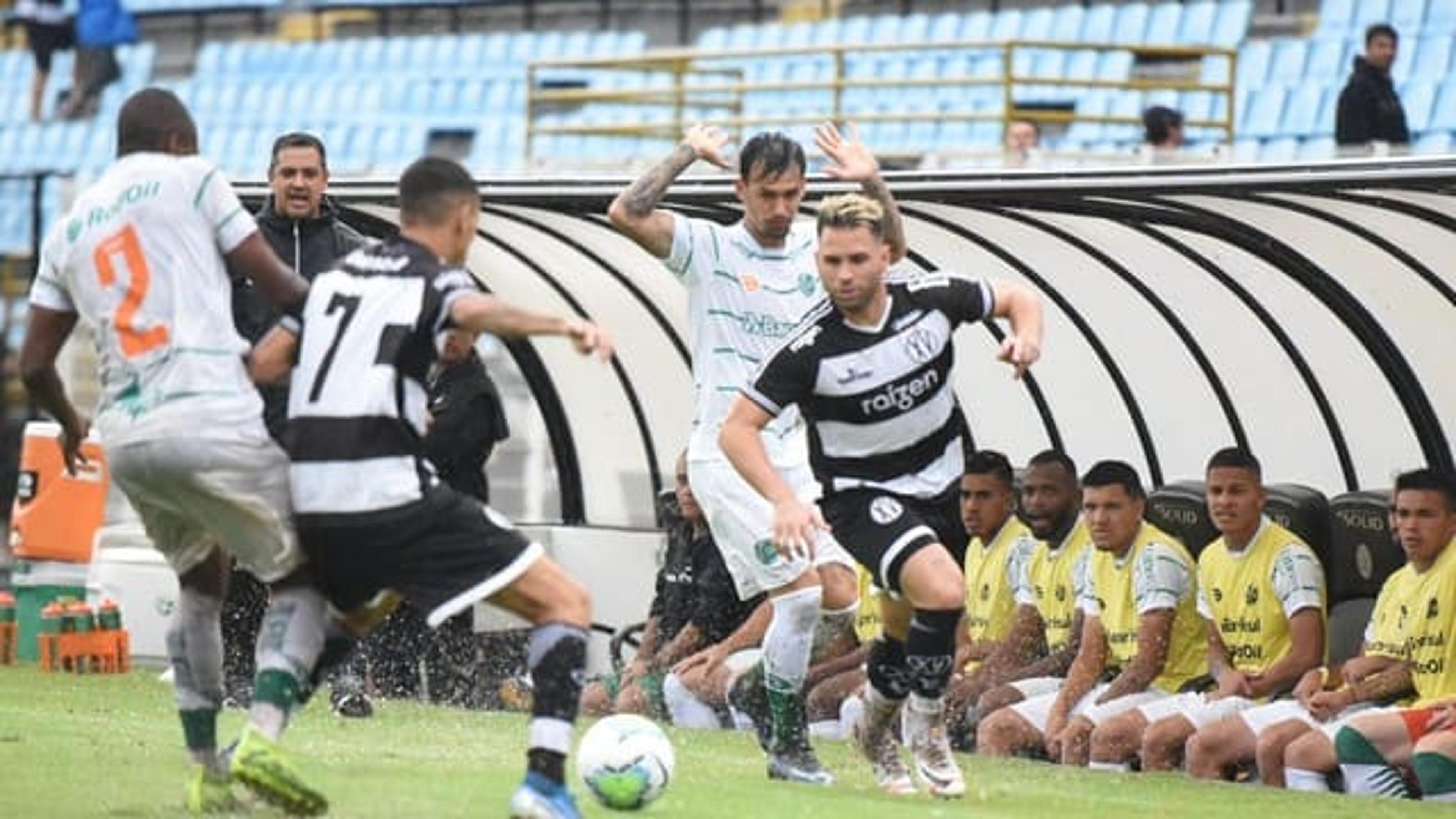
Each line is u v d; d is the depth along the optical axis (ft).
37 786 79.51
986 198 116.88
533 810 68.49
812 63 287.07
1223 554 112.98
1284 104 253.85
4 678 136.26
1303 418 131.85
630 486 156.15
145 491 72.02
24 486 152.05
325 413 69.26
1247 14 266.16
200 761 73.97
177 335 70.54
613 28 311.06
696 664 127.13
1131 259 126.52
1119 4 273.75
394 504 68.85
